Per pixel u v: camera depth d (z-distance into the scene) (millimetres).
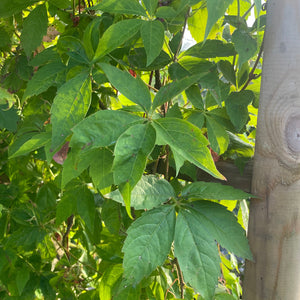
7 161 1206
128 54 862
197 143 567
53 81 763
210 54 856
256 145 759
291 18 707
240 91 851
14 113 899
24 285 1067
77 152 605
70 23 969
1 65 1176
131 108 629
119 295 867
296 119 711
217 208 730
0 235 1089
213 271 675
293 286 731
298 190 722
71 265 1233
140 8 671
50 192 1198
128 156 545
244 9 922
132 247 663
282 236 730
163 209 707
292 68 708
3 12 857
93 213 1002
